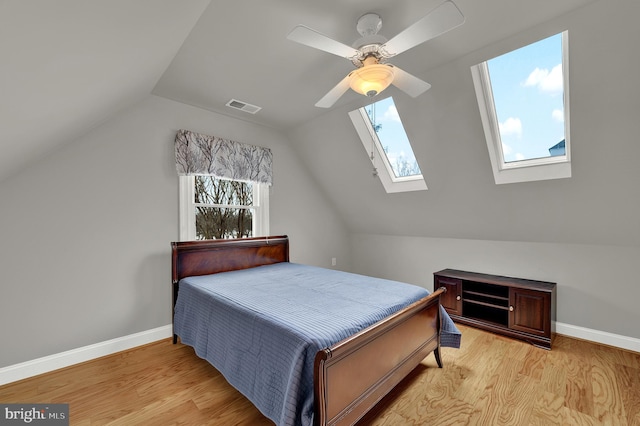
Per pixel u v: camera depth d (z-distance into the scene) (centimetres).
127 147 265
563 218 274
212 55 215
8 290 212
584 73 194
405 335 190
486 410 179
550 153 260
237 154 333
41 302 224
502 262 334
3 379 208
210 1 157
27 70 107
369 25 173
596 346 267
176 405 186
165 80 253
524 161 274
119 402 189
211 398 194
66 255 235
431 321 223
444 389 201
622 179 224
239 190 353
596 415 173
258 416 177
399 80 183
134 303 269
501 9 170
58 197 231
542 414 175
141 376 220
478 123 253
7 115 130
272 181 378
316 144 380
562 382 208
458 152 281
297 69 236
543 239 303
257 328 168
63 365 231
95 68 144
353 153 358
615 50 177
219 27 183
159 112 285
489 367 231
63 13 89
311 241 431
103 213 252
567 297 291
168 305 289
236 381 178
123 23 119
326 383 129
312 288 237
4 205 210
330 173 407
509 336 288
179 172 289
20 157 190
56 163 230
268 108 315
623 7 162
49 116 162
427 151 297
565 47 207
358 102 299
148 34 144
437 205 347
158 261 283
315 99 293
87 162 244
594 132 213
